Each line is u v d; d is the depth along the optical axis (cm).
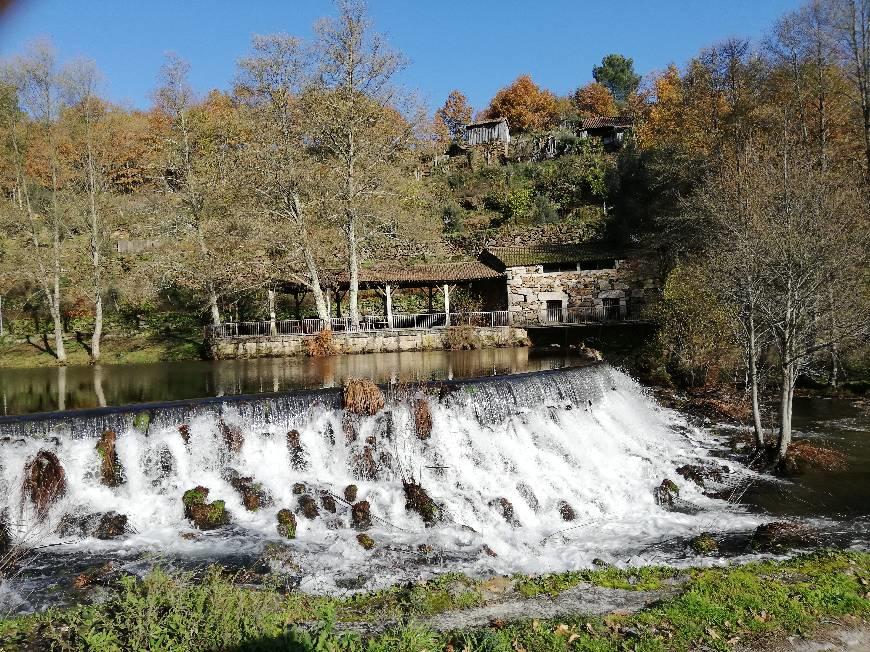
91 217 3447
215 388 2105
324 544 1080
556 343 3512
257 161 3300
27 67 3144
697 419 2061
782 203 1738
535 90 7894
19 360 3241
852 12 2941
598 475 1520
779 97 3359
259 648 548
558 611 785
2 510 1126
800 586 833
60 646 606
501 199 5388
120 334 3700
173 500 1211
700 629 710
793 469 1509
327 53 3231
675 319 2542
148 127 3944
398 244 4297
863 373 2367
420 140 3462
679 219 2958
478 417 1595
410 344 3350
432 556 1039
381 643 634
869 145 2886
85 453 1216
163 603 596
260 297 4050
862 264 1908
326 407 1476
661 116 4772
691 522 1233
